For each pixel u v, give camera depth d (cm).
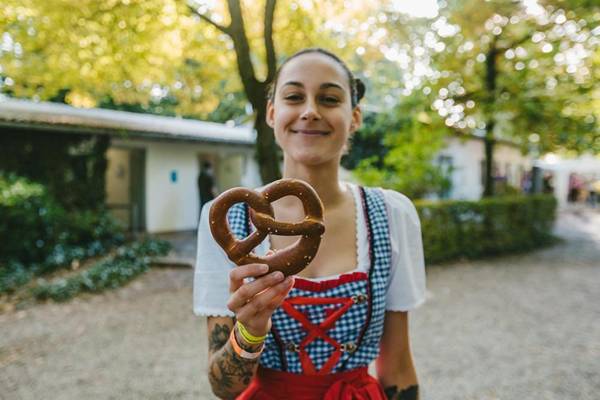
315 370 126
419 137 1005
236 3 638
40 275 791
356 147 1634
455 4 923
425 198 1020
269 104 149
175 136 1255
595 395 367
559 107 987
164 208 1366
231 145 1512
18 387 386
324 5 746
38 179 1055
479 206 995
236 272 101
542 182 2288
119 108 2316
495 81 1023
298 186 109
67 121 1070
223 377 118
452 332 509
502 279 782
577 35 916
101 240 1032
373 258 131
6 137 1016
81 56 761
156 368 420
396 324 142
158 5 687
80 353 457
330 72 129
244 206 134
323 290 124
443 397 365
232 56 842
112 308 609
